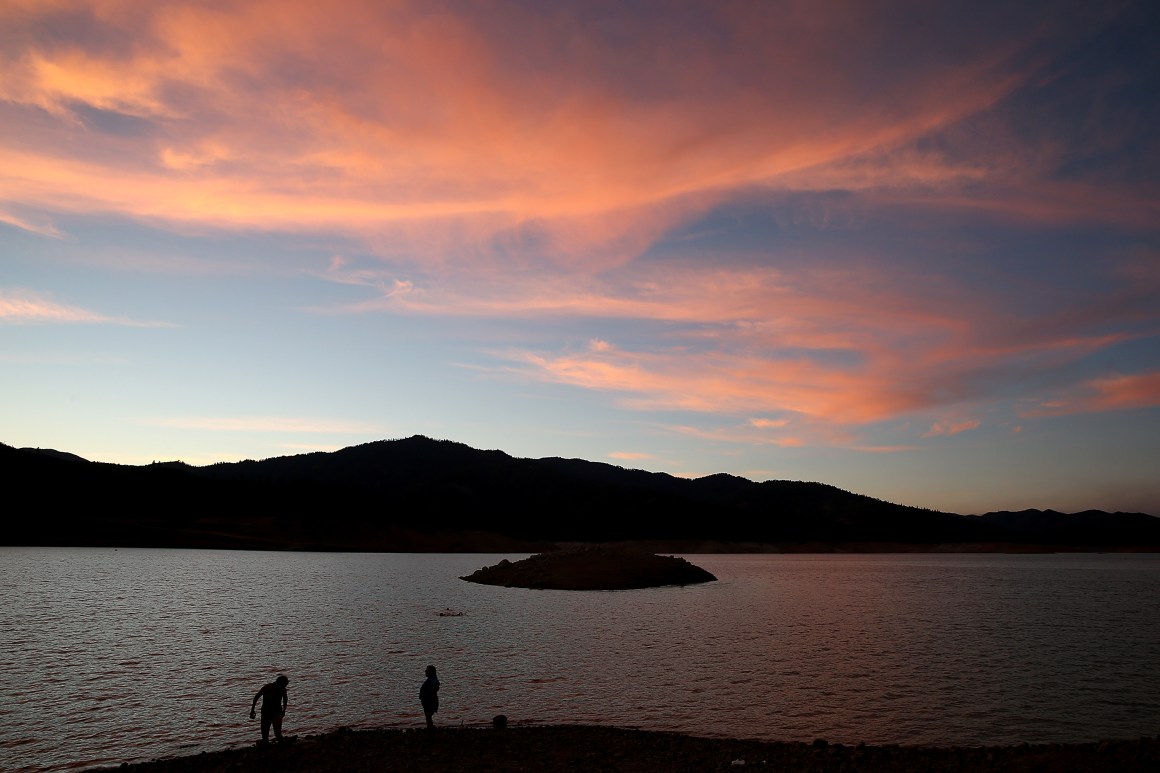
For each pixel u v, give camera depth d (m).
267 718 16.95
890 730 20.52
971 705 23.62
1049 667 30.83
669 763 15.87
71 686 25.50
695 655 33.22
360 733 18.55
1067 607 60.94
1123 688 26.53
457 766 15.40
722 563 167.88
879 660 32.34
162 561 113.31
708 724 21.06
